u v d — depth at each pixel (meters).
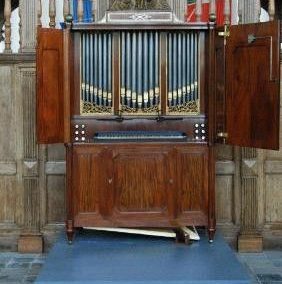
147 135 5.73
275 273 6.21
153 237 5.78
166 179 5.70
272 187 7.01
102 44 5.78
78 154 5.68
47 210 6.98
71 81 5.76
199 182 5.71
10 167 6.95
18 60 6.83
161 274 4.62
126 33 5.77
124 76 5.80
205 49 5.80
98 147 5.68
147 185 5.70
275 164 6.98
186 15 6.98
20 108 6.91
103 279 4.50
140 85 5.80
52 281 4.45
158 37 5.78
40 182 6.95
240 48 5.60
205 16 7.60
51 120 5.70
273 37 5.30
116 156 5.69
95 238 5.75
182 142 5.71
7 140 6.95
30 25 6.86
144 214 5.70
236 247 6.99
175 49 5.79
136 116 5.84
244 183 6.95
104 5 7.01
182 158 5.70
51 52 5.66
